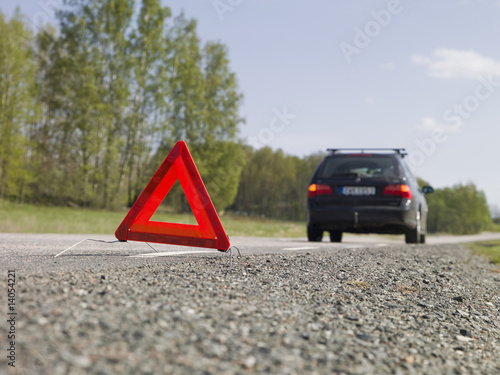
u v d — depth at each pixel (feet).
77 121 105.50
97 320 5.96
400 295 11.55
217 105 126.00
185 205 126.31
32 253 12.79
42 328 5.43
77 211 98.37
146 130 116.67
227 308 7.53
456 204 418.31
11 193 99.55
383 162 26.16
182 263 11.64
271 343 6.41
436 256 22.50
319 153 303.07
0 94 93.30
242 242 22.89
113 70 110.63
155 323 6.23
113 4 106.73
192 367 5.22
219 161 126.00
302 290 9.99
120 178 114.42
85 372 4.63
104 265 10.63
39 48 112.98
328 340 7.01
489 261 29.91
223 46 126.93
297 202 305.12
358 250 19.02
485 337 9.65
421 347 7.85
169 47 120.78
